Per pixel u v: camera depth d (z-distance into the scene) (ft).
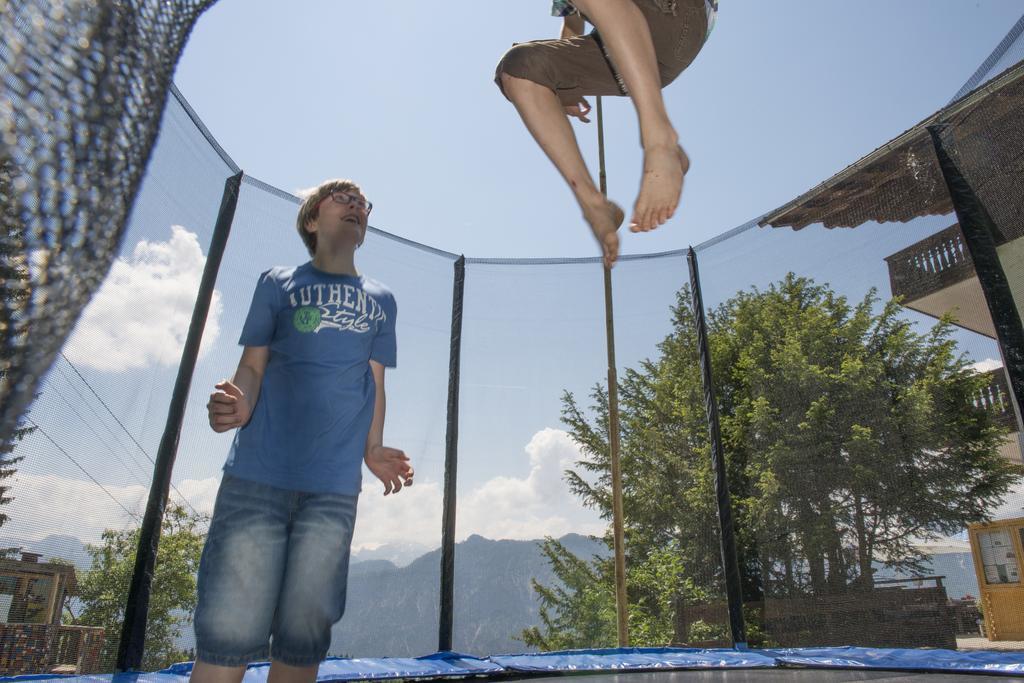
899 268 10.36
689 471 12.37
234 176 9.91
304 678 3.88
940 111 9.84
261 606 3.69
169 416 8.41
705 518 11.91
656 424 13.00
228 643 3.57
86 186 1.40
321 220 4.93
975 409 9.07
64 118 1.32
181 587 8.25
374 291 4.90
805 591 10.45
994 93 8.93
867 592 9.77
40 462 6.61
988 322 9.06
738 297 12.78
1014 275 8.63
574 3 2.67
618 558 11.87
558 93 3.44
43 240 1.30
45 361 1.32
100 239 1.50
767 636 10.71
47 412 6.68
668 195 2.47
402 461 5.10
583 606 12.26
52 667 6.70
